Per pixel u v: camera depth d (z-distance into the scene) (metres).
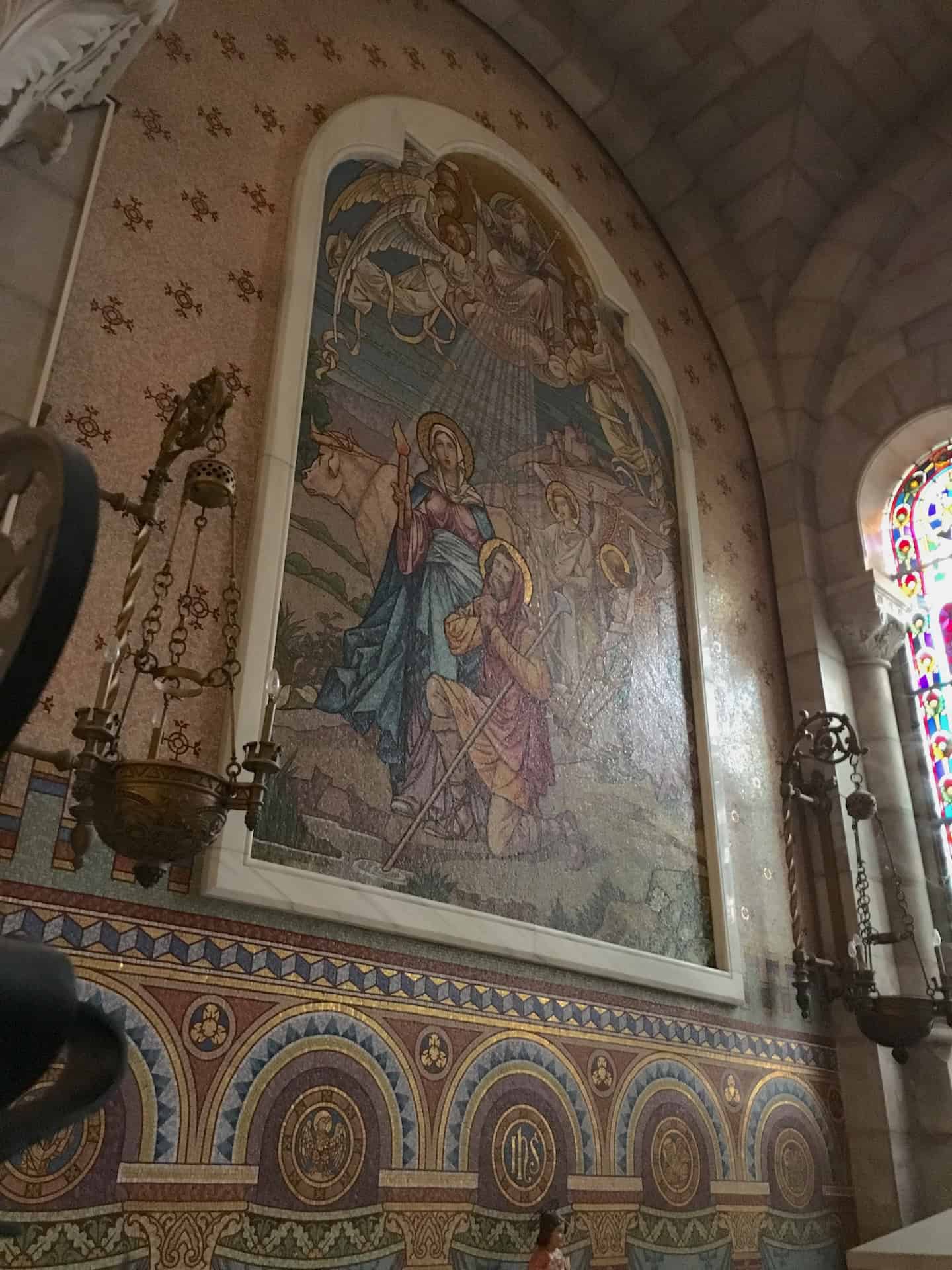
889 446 7.76
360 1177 3.51
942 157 8.18
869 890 6.43
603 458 6.33
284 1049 3.48
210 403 3.39
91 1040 0.89
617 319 7.11
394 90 6.06
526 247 6.55
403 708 4.46
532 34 7.39
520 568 5.37
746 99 8.12
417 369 5.36
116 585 3.70
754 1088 5.31
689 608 6.43
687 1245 4.54
